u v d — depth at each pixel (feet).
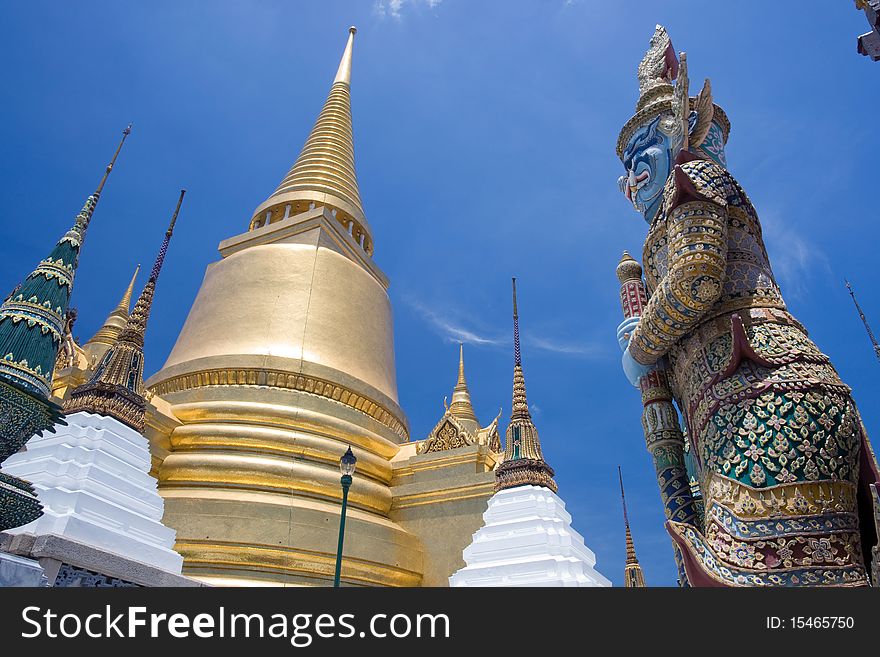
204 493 52.06
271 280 73.26
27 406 18.78
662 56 24.93
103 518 29.66
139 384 37.91
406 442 75.15
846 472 15.47
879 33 25.07
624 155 24.45
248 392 63.00
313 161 97.19
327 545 51.67
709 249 17.44
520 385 52.31
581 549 45.80
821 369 16.44
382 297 83.66
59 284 20.81
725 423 16.60
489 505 47.96
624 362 22.62
